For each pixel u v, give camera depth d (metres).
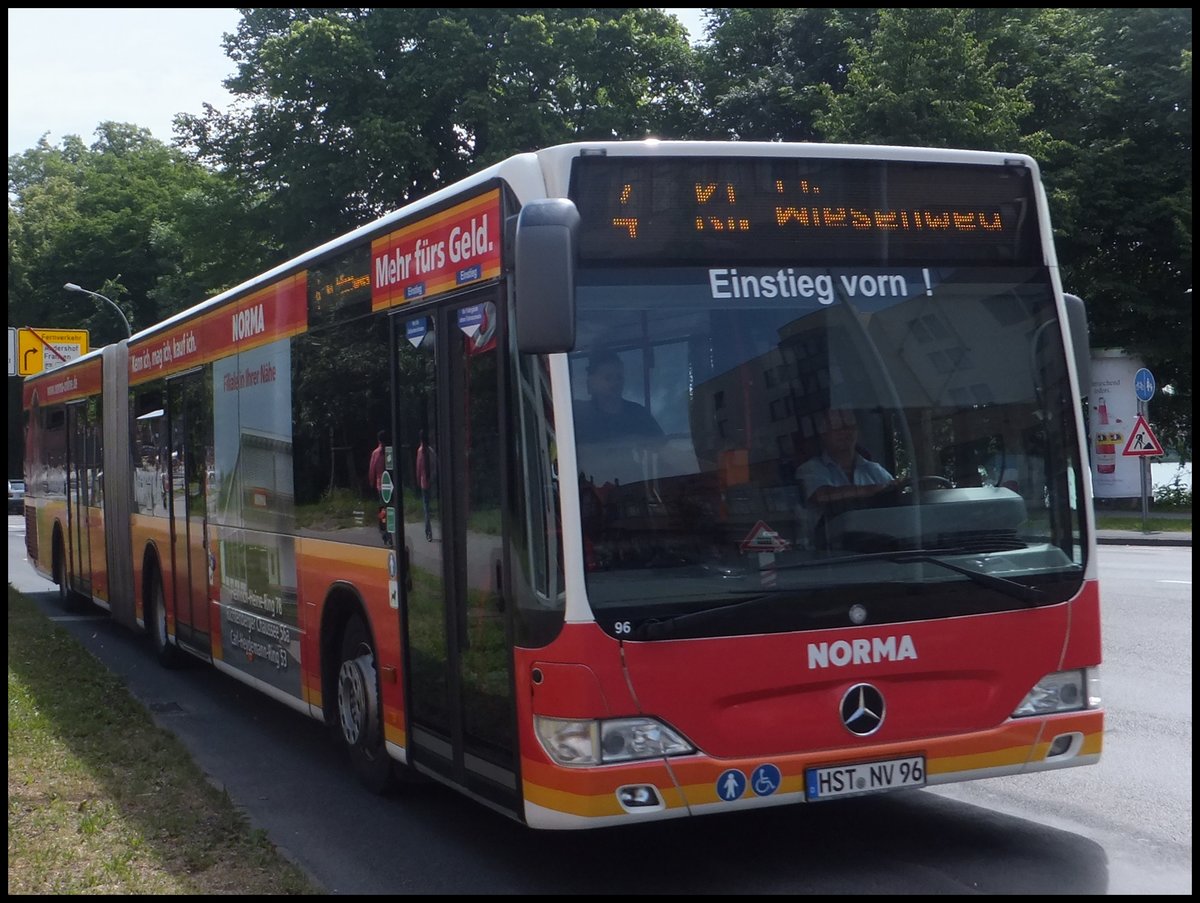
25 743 8.86
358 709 7.77
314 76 31.52
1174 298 32.84
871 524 5.71
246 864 6.17
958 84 28.25
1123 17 33.34
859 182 6.01
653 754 5.35
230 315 10.21
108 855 6.33
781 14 35.56
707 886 5.86
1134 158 32.56
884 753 5.63
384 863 6.40
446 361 6.46
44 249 63.41
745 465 5.60
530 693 5.55
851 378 5.83
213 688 11.86
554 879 6.06
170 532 12.16
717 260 5.75
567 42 32.47
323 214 32.81
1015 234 6.25
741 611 5.47
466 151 33.56
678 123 35.62
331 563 8.06
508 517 5.76
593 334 5.52
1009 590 5.88
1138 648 11.77
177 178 65.00
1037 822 6.74
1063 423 6.16
